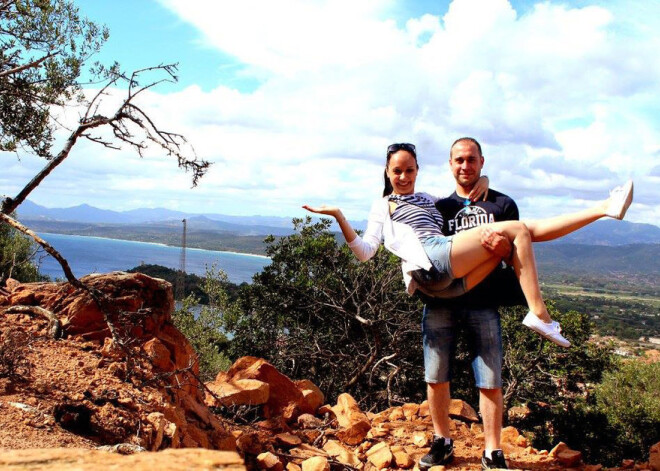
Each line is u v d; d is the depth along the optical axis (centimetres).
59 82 714
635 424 1322
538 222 382
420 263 392
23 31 697
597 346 1466
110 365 430
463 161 428
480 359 411
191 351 529
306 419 559
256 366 583
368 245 419
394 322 1391
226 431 465
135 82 581
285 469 448
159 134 594
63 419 336
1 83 662
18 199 557
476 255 377
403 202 425
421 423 582
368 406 1350
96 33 748
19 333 436
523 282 367
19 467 152
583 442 1270
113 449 304
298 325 1498
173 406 422
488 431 409
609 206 353
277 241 1501
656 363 1507
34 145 732
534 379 1477
